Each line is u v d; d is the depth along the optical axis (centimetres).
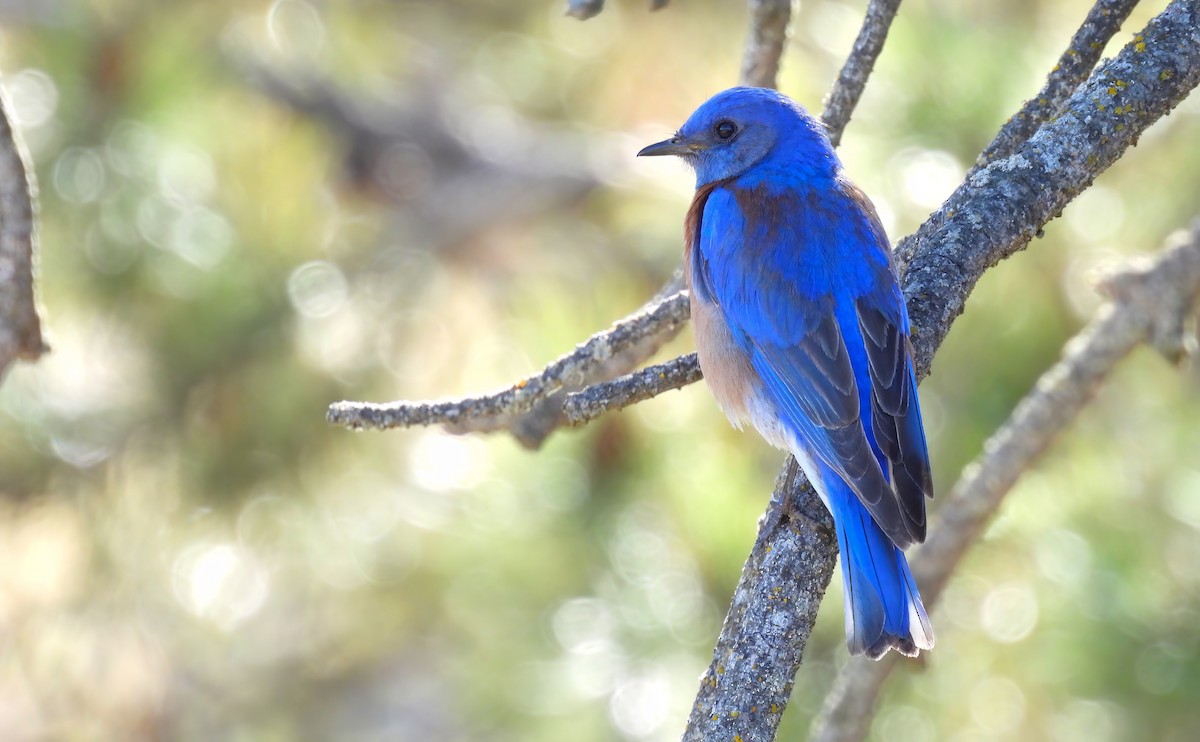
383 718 1477
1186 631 1051
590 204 1645
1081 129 779
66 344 1227
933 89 1118
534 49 1816
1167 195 1158
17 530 1280
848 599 778
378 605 1384
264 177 1268
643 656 1098
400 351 1312
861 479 799
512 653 1155
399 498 1291
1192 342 996
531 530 1176
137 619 1316
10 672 1312
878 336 838
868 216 932
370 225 1464
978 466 1039
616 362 899
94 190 1209
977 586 1112
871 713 992
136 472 1268
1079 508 1096
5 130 838
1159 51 777
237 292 1221
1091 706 1052
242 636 1380
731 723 671
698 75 1562
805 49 1210
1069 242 1146
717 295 934
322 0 1734
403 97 1909
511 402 823
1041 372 1151
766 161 974
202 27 1455
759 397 917
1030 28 1164
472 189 1850
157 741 1359
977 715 1085
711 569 1109
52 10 1273
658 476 1148
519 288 1385
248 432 1255
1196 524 1075
